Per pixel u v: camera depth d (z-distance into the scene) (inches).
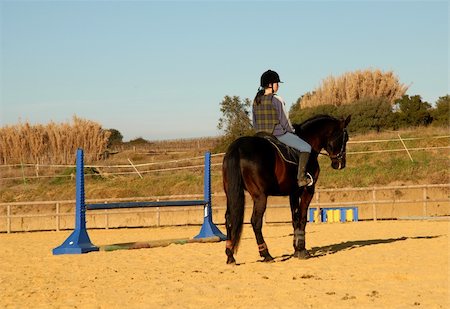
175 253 539.8
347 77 1813.5
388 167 1162.0
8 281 402.9
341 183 1121.4
